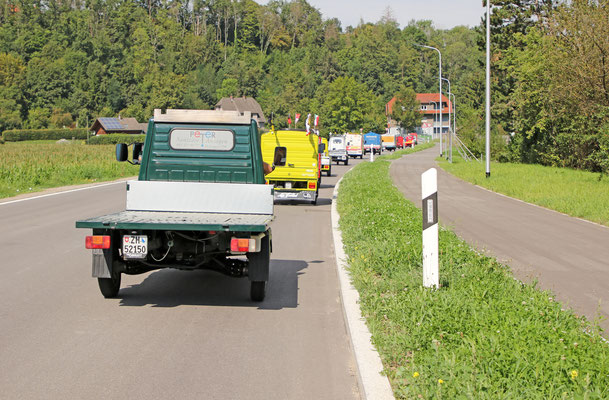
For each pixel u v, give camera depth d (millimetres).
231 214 10359
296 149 26266
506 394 5332
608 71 39656
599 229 19203
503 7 69688
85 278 11281
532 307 8203
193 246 9727
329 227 19344
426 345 6785
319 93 173375
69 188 31188
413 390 5613
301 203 27656
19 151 63438
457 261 11523
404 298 8703
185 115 11164
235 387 6262
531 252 14797
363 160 77188
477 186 37312
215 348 7496
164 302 9781
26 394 5957
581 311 9445
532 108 54344
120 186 32938
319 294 10508
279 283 11320
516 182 35438
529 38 53844
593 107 42062
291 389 6242
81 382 6301
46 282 10891
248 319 8852
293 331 8281
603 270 12734
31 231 16781
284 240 16609
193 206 10359
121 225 8930
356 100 158875
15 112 172750
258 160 11250
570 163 51688
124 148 11367
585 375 5797
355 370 6793
